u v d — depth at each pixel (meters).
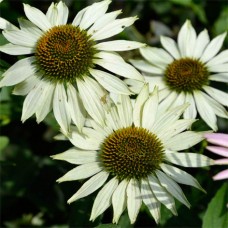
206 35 0.59
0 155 0.63
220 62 0.58
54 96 0.50
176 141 0.51
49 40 0.51
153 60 0.58
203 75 0.57
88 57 0.51
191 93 0.56
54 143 0.62
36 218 0.63
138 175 0.50
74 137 0.51
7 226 0.63
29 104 0.50
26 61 0.51
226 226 0.51
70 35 0.51
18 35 0.52
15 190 0.63
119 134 0.51
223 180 0.57
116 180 0.50
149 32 0.69
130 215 0.49
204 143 0.56
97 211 0.49
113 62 0.51
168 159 0.51
